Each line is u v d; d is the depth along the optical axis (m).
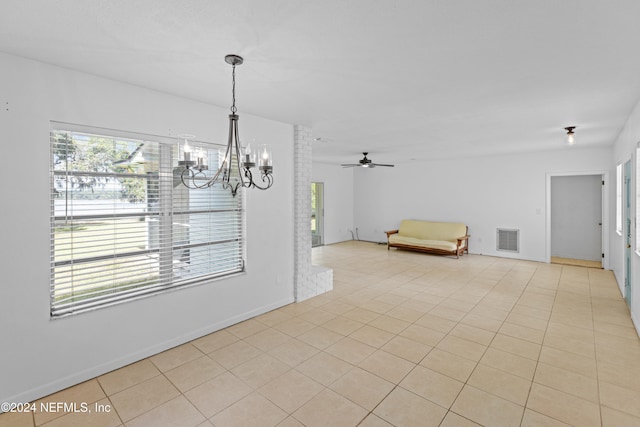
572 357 2.81
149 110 2.85
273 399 2.27
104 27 1.82
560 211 7.04
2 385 2.17
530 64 2.34
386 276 5.66
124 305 2.73
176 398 2.29
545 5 1.61
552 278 5.45
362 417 2.08
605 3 1.59
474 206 7.60
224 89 2.87
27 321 2.26
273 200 4.00
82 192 2.55
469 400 2.24
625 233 4.30
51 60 2.26
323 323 3.60
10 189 2.19
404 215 8.88
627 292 4.14
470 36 1.93
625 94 2.97
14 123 2.19
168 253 3.07
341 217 9.68
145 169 2.90
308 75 2.55
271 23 1.79
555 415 2.08
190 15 1.70
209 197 3.41
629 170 3.97
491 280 5.36
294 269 4.31
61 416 2.11
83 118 2.48
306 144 4.38
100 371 2.59
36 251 2.30
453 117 3.82
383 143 5.61
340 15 1.70
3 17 1.70
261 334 3.32
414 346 3.04
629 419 2.03
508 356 2.84
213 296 3.38
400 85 2.76
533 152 6.67
